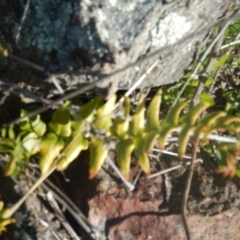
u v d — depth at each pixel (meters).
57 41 0.25
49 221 0.28
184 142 0.23
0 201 0.27
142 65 0.26
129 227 0.28
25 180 0.28
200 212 0.28
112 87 0.25
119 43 0.24
